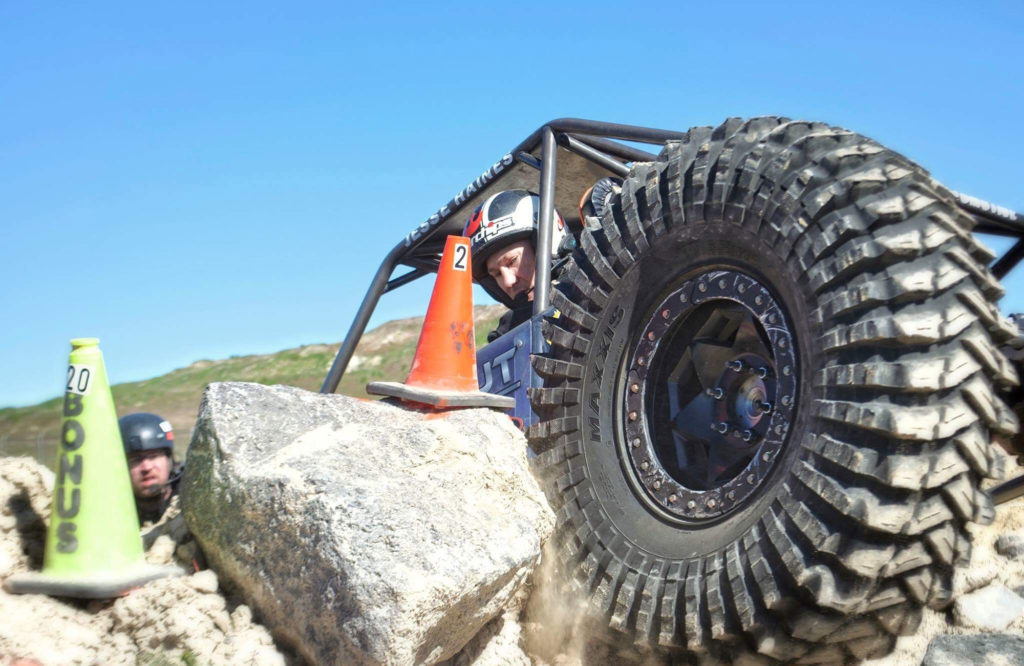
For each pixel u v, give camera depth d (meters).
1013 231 3.99
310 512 2.21
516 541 2.46
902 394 2.19
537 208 4.36
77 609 2.27
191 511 2.47
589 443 3.03
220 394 2.56
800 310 2.43
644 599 2.68
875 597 2.25
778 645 2.37
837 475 2.23
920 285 2.22
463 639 2.42
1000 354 2.30
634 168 3.12
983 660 2.27
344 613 2.11
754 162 2.62
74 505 2.34
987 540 3.02
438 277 3.19
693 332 2.92
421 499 2.35
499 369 3.82
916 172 2.42
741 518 2.52
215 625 2.29
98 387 2.41
